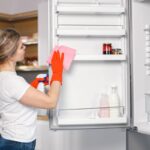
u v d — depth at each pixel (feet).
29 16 12.16
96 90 6.43
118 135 8.18
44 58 10.81
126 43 6.21
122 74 6.37
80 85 6.38
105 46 6.28
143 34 6.31
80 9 6.05
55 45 6.04
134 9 6.24
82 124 6.05
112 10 6.15
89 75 6.41
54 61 5.84
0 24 12.97
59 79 5.73
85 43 6.36
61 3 6.19
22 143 5.64
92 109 6.39
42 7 10.81
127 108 6.19
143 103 6.30
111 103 6.29
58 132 9.64
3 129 5.75
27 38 11.87
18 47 5.74
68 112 6.29
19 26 13.10
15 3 13.56
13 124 5.63
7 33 5.64
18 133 5.61
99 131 8.55
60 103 6.26
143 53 6.31
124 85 6.28
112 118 6.11
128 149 6.97
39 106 5.51
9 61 5.74
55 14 6.03
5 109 5.68
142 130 6.02
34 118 5.83
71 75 6.34
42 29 10.84
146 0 6.23
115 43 6.48
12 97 5.53
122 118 6.14
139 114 6.27
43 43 10.82
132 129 6.21
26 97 5.45
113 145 8.28
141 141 7.02
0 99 5.69
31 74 12.35
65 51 5.99
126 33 6.21
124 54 6.25
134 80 6.24
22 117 5.65
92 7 6.10
